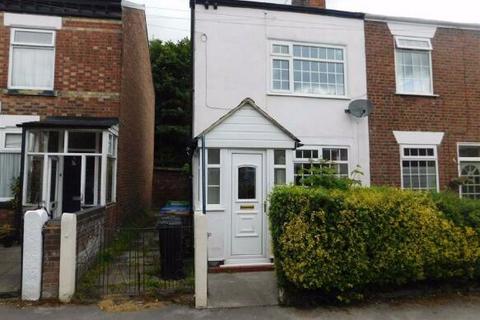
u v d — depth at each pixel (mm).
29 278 5957
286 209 6156
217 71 10055
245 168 8508
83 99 11141
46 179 10328
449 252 6520
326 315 5758
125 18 12164
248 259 8227
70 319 5355
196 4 10141
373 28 11375
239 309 5918
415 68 11648
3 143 10688
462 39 12016
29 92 10852
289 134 8547
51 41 11133
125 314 5586
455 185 11391
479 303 6316
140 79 15492
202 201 8102
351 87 10977
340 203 6223
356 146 10859
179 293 6320
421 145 11312
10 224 10430
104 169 10297
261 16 10492
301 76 10750
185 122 27422
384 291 6504
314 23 10898
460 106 11750
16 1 10922
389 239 6324
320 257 6020
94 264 7844
